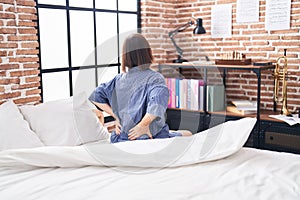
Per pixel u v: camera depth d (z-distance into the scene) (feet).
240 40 13.16
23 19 9.47
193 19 14.11
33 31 9.77
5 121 8.15
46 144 8.51
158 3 13.76
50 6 10.46
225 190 5.52
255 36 12.82
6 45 9.04
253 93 13.10
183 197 5.24
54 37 10.72
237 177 6.03
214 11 13.56
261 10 12.58
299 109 11.52
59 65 10.96
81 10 11.44
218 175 6.14
